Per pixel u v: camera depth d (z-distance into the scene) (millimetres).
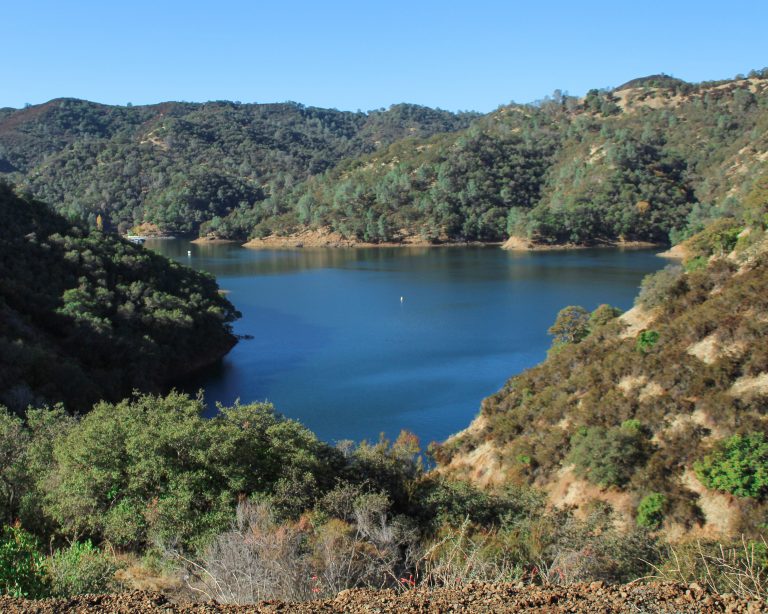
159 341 55250
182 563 11484
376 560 10000
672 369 27375
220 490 14688
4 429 16953
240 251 183250
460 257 156750
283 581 8711
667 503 22141
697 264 37500
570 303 89062
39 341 45062
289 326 78688
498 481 28500
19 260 53188
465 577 8656
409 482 18047
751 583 7656
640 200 181250
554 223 173500
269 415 18266
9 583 8211
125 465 14750
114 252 64312
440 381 53250
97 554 11211
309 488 15414
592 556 11445
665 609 6191
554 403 30953
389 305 91938
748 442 22516
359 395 49719
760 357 25484
